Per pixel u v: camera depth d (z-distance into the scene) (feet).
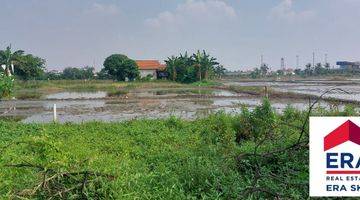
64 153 23.40
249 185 17.74
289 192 17.10
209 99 112.47
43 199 16.37
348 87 170.81
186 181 18.74
